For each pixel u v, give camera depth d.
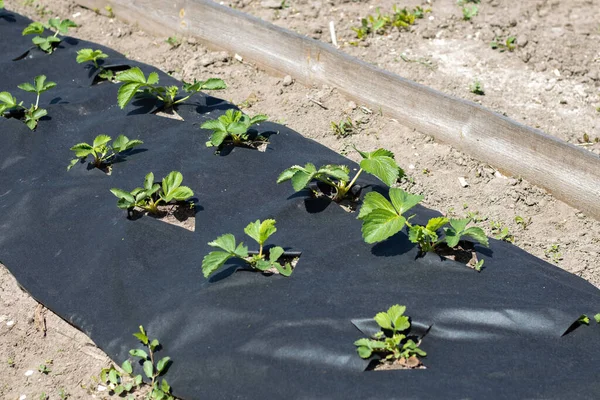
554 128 3.46
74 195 3.28
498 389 2.79
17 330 3.06
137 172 3.31
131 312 3.00
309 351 2.87
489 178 3.36
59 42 3.82
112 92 3.61
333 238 3.10
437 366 2.84
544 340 2.88
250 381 2.86
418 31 3.85
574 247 3.18
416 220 3.15
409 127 3.51
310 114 3.57
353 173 3.29
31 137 3.47
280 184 3.24
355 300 2.95
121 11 4.04
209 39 3.85
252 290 2.98
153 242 3.12
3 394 2.95
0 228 3.24
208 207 3.21
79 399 2.92
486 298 2.95
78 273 3.10
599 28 3.82
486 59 3.73
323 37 3.84
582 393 2.78
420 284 2.98
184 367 2.90
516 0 3.96
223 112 3.51
